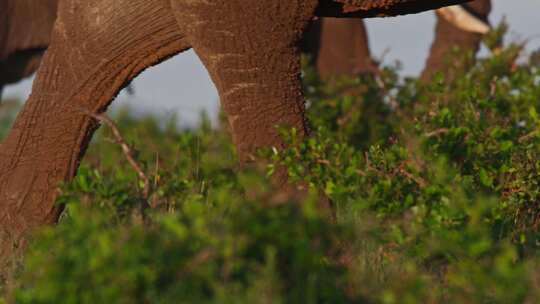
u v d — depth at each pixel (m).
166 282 16.75
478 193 24.80
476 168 26.30
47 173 27.02
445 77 42.06
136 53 26.12
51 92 26.91
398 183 23.61
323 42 50.16
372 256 21.31
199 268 16.56
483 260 19.66
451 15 42.75
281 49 24.03
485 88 39.59
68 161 27.05
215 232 17.20
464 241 19.62
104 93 26.72
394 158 24.95
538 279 18.97
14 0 47.78
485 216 23.14
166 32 25.70
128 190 22.52
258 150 23.80
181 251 16.78
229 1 23.73
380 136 35.91
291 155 23.69
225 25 23.89
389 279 20.39
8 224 26.94
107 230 18.44
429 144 26.06
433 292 19.38
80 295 16.78
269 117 24.14
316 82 42.38
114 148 35.22
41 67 27.05
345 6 24.22
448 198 21.92
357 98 39.56
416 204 22.58
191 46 25.64
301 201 18.02
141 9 25.66
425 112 32.75
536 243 23.75
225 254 16.55
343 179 23.97
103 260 16.70
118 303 16.39
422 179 23.59
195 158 31.70
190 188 24.94
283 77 24.17
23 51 48.41
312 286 16.66
